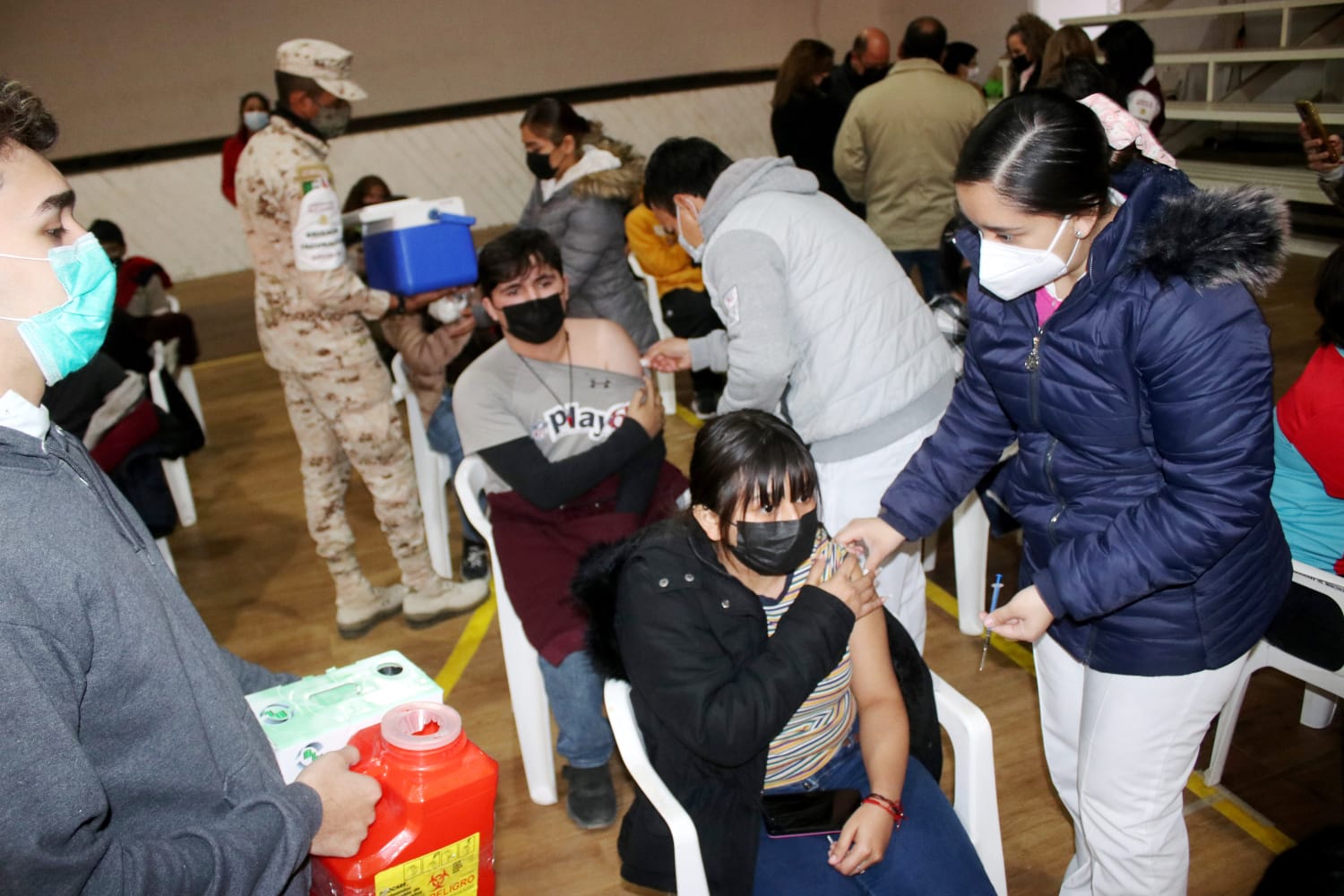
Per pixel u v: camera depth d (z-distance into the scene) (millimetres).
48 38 8570
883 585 2469
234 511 4570
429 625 3553
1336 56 5988
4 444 948
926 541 3641
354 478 4824
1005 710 2875
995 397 1794
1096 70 3533
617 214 3877
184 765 1063
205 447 5320
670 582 1669
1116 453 1552
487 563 3725
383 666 1600
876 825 1650
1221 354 1387
